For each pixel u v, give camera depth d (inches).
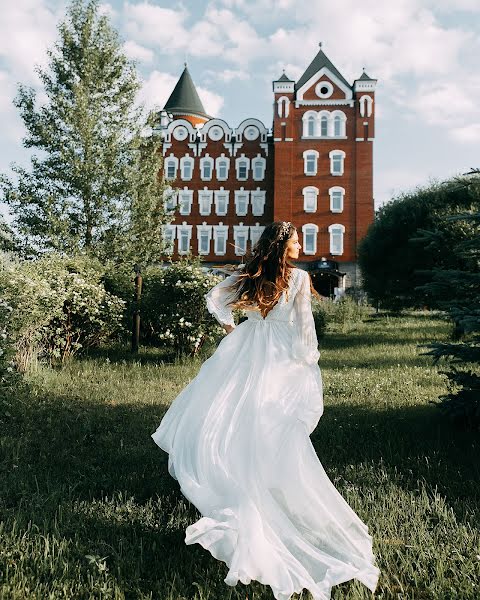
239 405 128.9
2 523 126.3
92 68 868.0
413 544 124.3
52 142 831.7
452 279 218.8
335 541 115.8
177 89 2600.9
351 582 111.7
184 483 121.7
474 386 216.7
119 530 131.3
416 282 855.1
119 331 508.7
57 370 365.1
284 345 137.8
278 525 113.6
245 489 114.8
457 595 106.0
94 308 421.4
